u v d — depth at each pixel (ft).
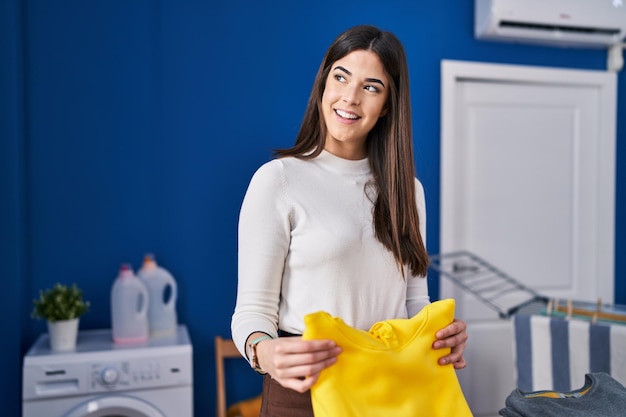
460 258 11.51
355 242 4.36
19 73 9.49
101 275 10.19
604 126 11.98
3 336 8.86
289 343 3.80
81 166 10.07
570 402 4.32
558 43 11.51
